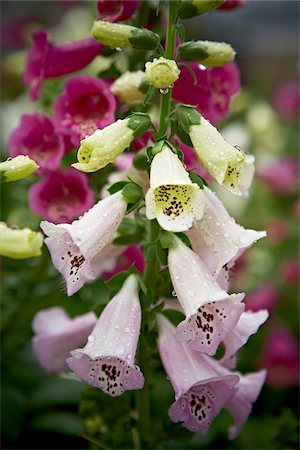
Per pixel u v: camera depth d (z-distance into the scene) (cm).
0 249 36
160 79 35
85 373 37
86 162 36
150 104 43
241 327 39
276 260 80
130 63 44
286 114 100
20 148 46
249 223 79
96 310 41
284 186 85
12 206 60
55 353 46
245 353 68
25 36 105
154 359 42
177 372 39
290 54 148
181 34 39
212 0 38
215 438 54
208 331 36
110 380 37
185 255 38
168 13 39
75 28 68
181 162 36
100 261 44
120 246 43
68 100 44
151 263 40
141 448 43
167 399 54
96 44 45
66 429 52
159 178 35
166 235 38
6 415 53
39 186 46
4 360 56
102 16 44
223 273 38
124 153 47
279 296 75
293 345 69
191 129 37
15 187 57
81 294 56
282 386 66
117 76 45
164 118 38
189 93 42
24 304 55
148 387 42
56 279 55
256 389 43
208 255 40
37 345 46
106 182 47
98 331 38
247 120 88
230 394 38
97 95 44
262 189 86
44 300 55
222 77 45
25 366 56
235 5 44
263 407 64
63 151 44
